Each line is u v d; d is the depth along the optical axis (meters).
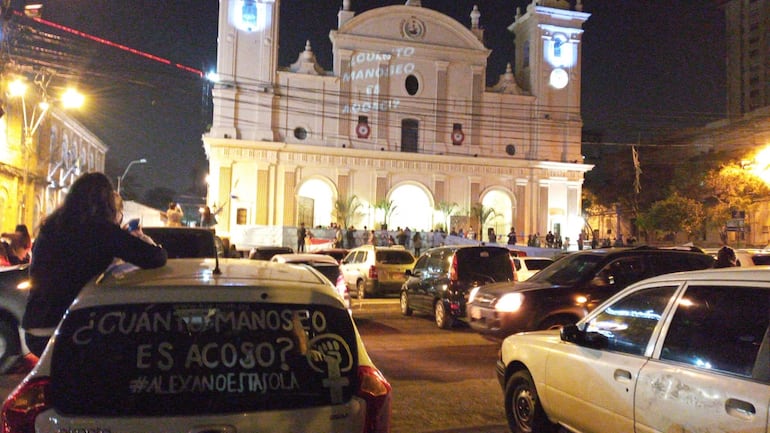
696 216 38.09
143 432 2.74
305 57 37.47
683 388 3.95
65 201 4.29
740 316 3.86
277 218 36.12
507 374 6.36
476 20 40.75
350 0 38.22
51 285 4.16
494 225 40.28
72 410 2.77
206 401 2.85
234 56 36.03
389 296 20.16
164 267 3.78
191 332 2.99
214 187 35.41
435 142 39.06
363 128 37.94
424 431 6.33
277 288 3.20
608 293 9.46
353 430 3.01
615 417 4.57
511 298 9.40
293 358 3.03
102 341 2.91
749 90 75.44
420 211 39.38
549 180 40.47
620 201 49.59
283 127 36.81
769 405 3.36
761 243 39.94
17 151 33.44
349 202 37.03
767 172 35.66
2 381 7.44
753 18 75.12
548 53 41.03
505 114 40.31
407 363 9.59
